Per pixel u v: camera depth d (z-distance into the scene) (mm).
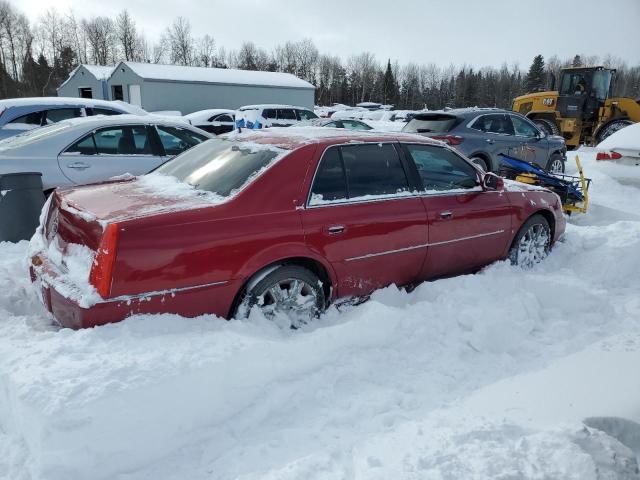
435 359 3340
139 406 2426
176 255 2975
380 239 3812
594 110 15812
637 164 8930
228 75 31562
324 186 3633
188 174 3852
